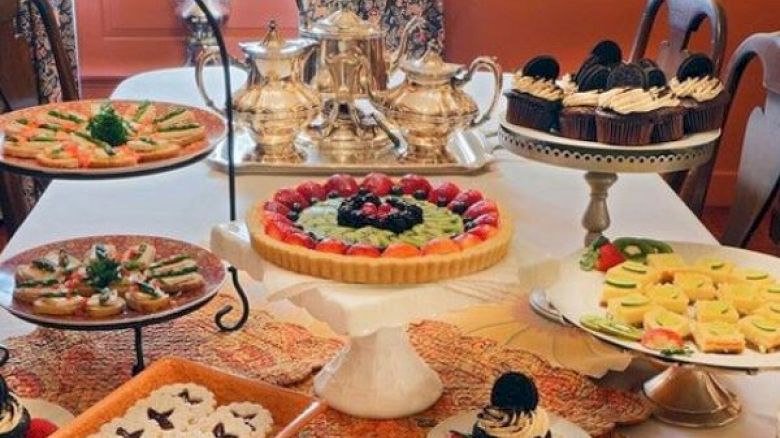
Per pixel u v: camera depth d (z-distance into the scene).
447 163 1.81
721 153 3.90
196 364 1.04
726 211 3.93
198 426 0.96
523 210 1.67
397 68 1.91
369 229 1.15
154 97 2.32
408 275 1.06
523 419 0.94
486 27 3.78
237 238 1.18
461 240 1.10
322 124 1.91
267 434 0.95
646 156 1.35
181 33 3.80
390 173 1.76
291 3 3.77
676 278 1.22
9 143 1.24
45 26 2.39
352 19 1.86
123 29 3.78
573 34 3.80
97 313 1.09
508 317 1.36
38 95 2.33
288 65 1.75
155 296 1.11
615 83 1.42
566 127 1.41
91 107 1.48
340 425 1.10
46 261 1.19
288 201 1.24
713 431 1.11
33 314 1.09
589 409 1.13
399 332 1.16
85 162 1.18
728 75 2.00
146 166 1.19
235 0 3.75
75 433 0.94
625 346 1.09
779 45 1.81
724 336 1.08
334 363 1.18
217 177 1.81
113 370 1.20
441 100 1.77
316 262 1.07
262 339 1.28
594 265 1.27
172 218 1.63
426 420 1.12
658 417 1.13
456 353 1.26
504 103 2.30
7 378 1.17
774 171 1.74
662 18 3.76
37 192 2.32
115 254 1.23
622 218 1.70
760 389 1.20
